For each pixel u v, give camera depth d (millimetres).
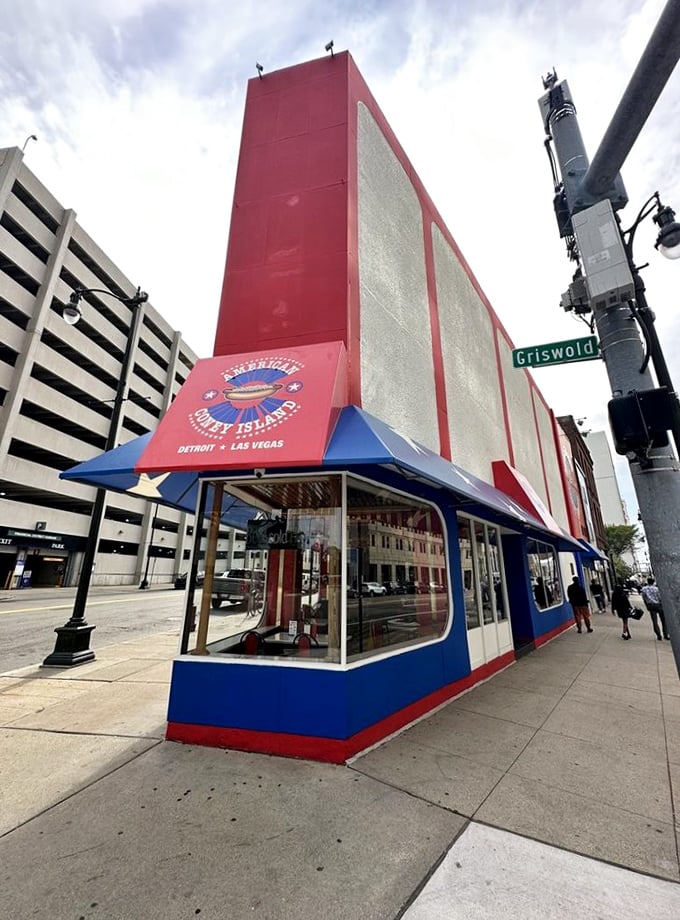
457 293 10156
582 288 5090
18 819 3082
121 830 2953
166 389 47969
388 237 7277
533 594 11664
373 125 7582
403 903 2359
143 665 7898
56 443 33250
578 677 7668
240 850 2758
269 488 5246
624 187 4559
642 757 4258
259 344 5797
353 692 4250
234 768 3857
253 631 4871
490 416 10734
